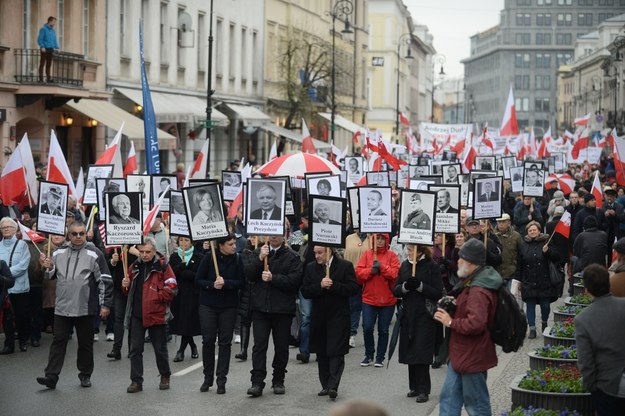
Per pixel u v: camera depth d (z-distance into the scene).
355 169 30.39
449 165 27.80
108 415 12.89
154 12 44.91
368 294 16.16
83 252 14.31
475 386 10.59
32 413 12.93
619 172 25.58
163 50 46.53
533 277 18.41
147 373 15.55
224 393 14.23
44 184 16.39
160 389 14.41
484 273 10.53
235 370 15.93
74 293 14.20
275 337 14.26
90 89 37.97
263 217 14.23
